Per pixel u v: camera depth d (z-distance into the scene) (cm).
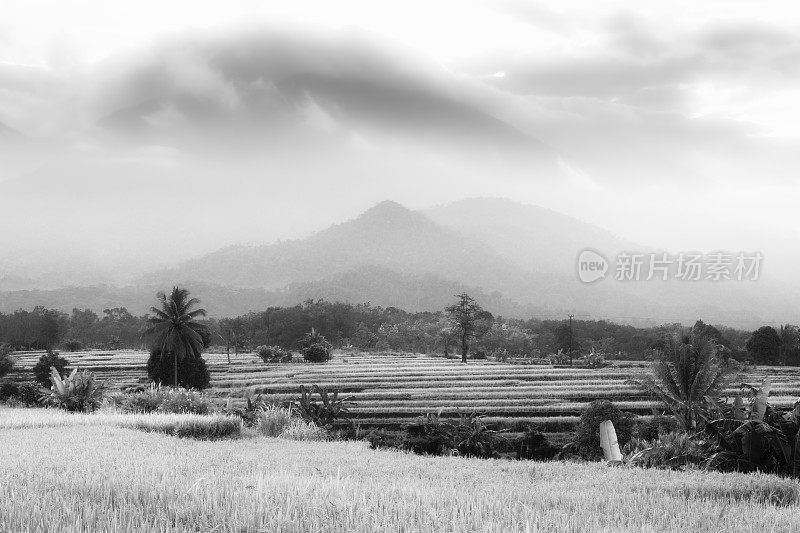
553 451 3528
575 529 895
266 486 1044
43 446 1658
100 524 799
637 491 1270
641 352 16362
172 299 7856
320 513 885
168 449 1709
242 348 18138
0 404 4844
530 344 17875
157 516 830
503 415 6178
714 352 3073
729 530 943
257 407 4159
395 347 19875
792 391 7025
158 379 7788
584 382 8994
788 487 1363
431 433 3139
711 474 1573
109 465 1262
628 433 3509
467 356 15750
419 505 971
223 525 808
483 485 1321
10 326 18762
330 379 9631
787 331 11950
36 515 821
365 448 2352
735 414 2070
